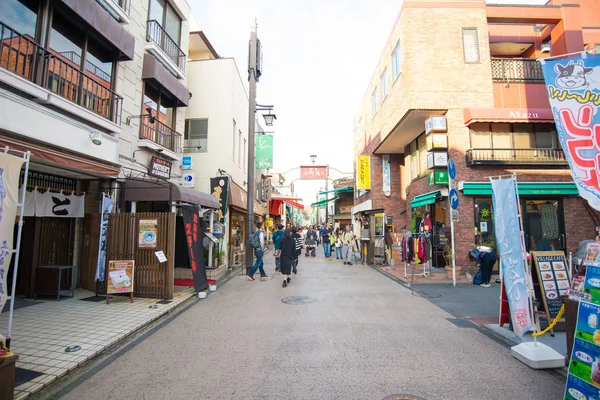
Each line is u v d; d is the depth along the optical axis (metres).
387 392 3.80
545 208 12.30
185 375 4.25
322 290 9.85
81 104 8.34
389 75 15.47
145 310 7.20
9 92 6.21
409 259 11.77
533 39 14.57
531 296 5.33
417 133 15.62
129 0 10.18
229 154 14.98
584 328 3.51
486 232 12.19
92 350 4.93
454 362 4.68
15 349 4.96
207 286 9.88
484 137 12.65
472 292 9.58
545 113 12.09
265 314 7.19
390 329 6.14
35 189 7.88
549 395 3.78
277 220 41.22
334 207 38.44
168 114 13.14
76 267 9.23
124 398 3.70
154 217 8.42
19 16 7.05
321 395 3.73
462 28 13.02
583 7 15.09
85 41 8.60
